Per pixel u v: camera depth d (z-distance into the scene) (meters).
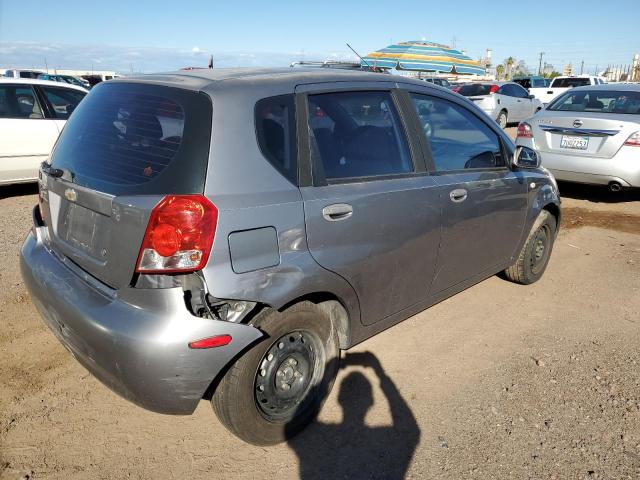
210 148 2.33
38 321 3.87
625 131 6.93
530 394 3.21
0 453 2.59
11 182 7.38
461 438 2.82
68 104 7.94
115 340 2.24
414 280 3.33
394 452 2.71
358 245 2.83
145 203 2.23
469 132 3.77
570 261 5.54
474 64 17.72
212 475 2.53
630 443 2.80
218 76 2.66
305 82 2.80
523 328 4.05
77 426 2.81
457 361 3.56
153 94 2.61
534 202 4.38
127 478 2.49
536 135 7.68
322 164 2.74
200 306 2.30
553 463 2.65
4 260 5.00
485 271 4.09
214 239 2.25
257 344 2.46
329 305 2.88
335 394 3.15
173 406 2.30
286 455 2.68
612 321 4.20
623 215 7.34
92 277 2.54
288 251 2.51
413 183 3.19
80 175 2.63
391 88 3.25
